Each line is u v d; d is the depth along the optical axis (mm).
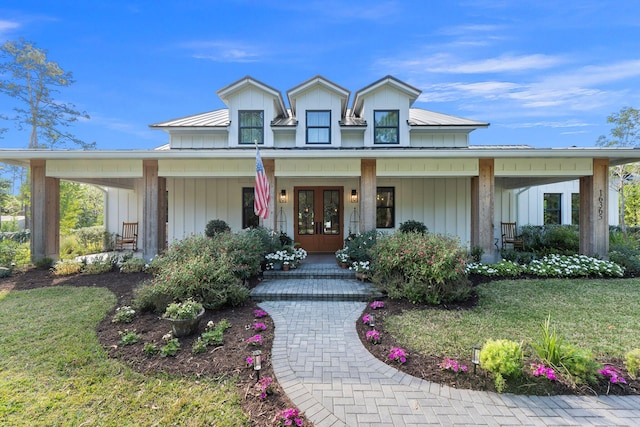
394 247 5781
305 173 7895
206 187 10141
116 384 2910
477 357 3014
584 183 7812
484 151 7293
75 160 7781
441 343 3703
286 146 9711
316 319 4602
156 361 3291
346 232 10266
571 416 2510
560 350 3047
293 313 4855
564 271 6637
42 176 7742
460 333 3969
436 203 10164
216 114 11523
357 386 2916
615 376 2854
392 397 2754
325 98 9547
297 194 10281
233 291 5004
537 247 9914
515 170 7711
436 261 5203
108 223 11242
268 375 3078
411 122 9945
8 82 18016
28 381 2938
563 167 7605
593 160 7570
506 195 10828
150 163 7832
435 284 5152
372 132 9555
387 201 10289
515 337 3828
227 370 3141
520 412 2557
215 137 9992
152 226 7832
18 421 2434
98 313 4578
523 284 6035
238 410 2568
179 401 2660
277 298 5574
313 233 10297
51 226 7895
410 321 4395
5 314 4547
